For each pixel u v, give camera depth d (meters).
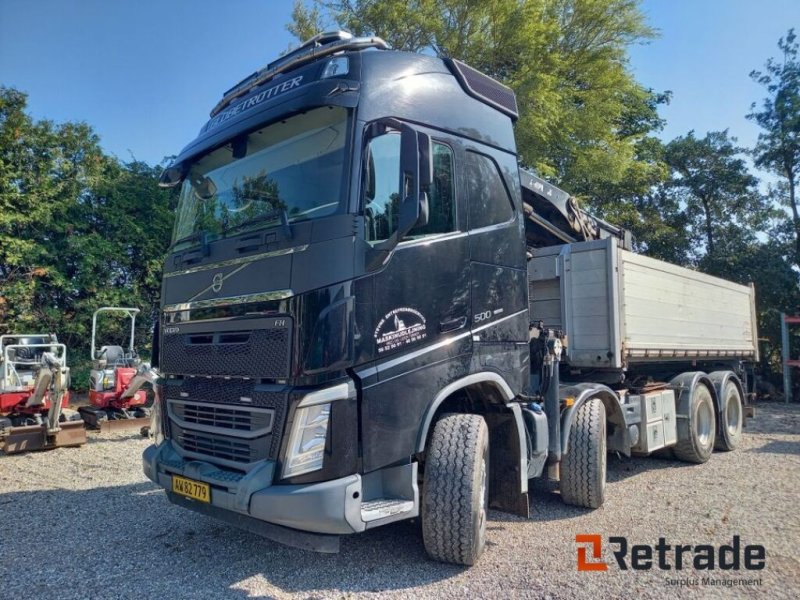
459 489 4.09
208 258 4.34
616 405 6.36
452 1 16.25
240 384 3.87
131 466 7.83
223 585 4.03
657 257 22.03
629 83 18.31
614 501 6.11
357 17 16.41
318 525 3.43
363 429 3.63
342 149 3.88
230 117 4.68
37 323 15.00
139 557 4.55
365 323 3.70
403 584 4.02
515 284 5.00
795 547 4.72
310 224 3.78
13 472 7.49
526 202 7.19
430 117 4.43
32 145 15.30
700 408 8.33
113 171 17.23
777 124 20.72
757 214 21.53
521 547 4.73
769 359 19.34
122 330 16.42
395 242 3.74
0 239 14.18
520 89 15.42
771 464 8.04
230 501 3.62
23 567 4.35
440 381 4.12
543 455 5.12
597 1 17.41
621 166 17.58
